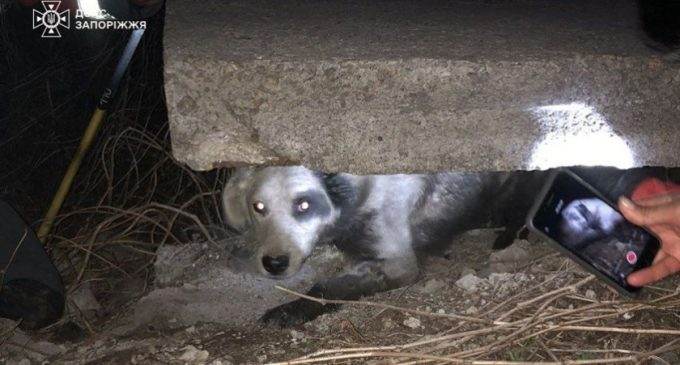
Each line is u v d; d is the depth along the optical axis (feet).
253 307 6.12
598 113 5.26
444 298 5.76
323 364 5.14
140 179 7.67
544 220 4.86
